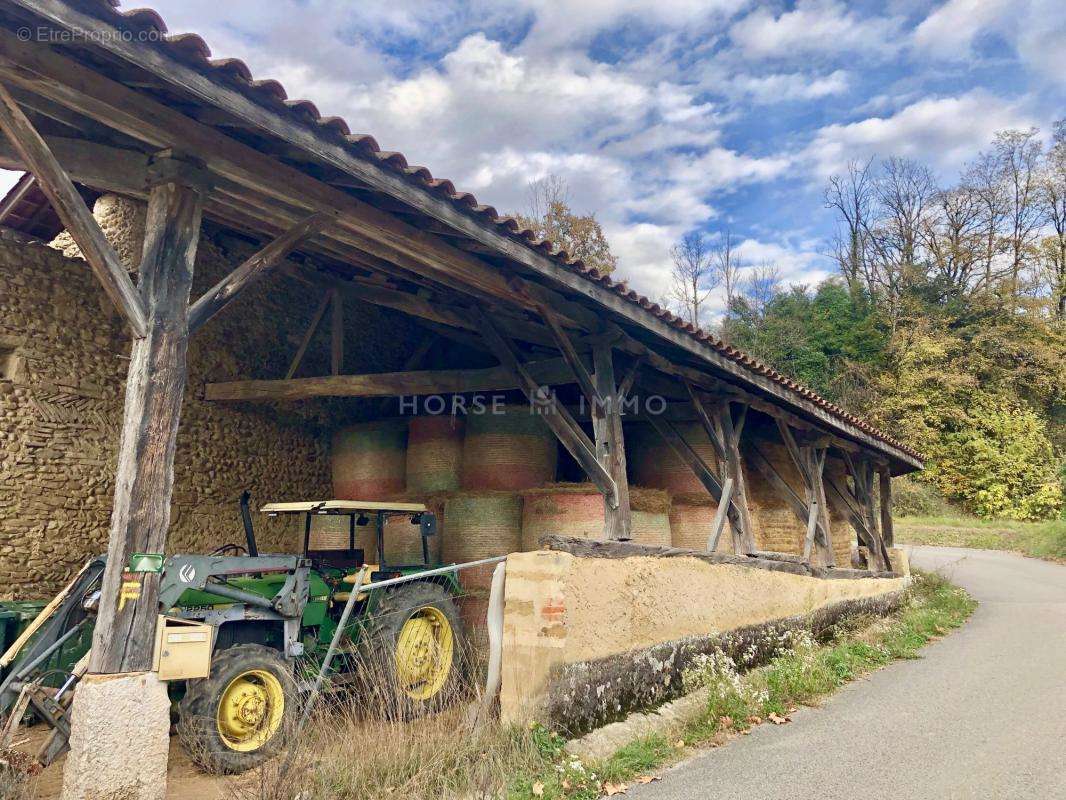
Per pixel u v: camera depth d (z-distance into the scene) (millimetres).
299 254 6773
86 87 2945
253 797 3174
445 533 6883
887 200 33406
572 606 4188
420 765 3406
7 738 3672
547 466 7391
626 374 6121
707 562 5766
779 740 4211
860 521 10312
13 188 6656
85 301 6207
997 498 24219
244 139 3600
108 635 3051
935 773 3580
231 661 4023
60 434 5883
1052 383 26609
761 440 9406
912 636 7781
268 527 7332
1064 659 6645
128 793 2973
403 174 3660
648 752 3873
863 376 27016
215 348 7137
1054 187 31672
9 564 5453
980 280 30234
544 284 5164
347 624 5035
